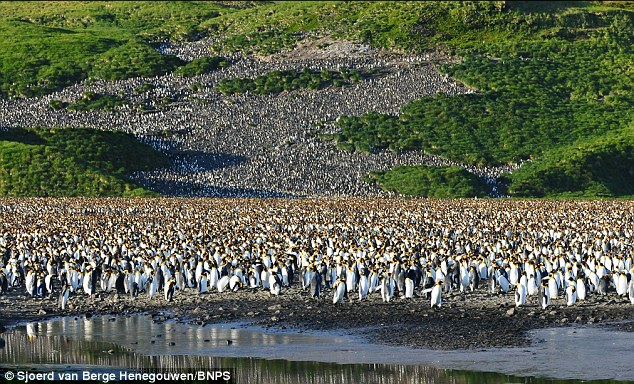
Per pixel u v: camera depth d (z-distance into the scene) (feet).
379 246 216.74
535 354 125.49
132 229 278.05
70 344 137.49
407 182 504.84
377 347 132.26
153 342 137.80
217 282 182.29
